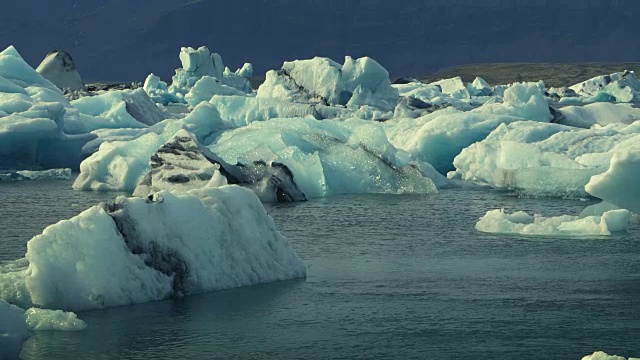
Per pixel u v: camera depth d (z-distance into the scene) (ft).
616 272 62.75
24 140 145.79
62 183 130.11
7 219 90.33
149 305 51.11
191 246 54.34
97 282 49.98
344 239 78.38
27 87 188.03
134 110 194.70
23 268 52.60
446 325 48.37
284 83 244.22
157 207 53.42
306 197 111.86
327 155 122.31
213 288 55.06
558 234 80.07
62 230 49.93
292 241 77.25
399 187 118.42
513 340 45.57
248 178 108.37
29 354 42.24
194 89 270.87
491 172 124.47
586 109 183.52
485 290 56.85
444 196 114.32
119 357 42.06
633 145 117.60
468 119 151.43
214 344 44.37
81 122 167.12
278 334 46.19
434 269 63.82
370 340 45.44
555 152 128.26
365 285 57.98
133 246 51.93
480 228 83.97
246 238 57.82
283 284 57.67
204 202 56.75
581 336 46.39
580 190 110.01
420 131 149.59
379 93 236.43
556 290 56.95
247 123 207.31
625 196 78.74
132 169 118.93
